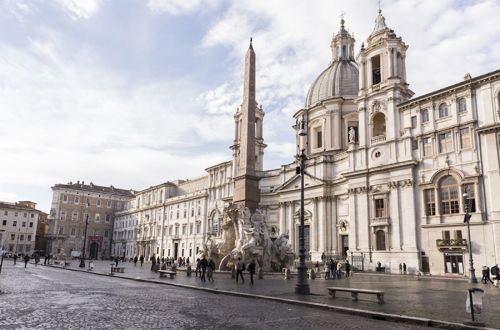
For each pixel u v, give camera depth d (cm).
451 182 4122
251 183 3522
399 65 5131
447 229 4059
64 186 10756
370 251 4744
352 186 5112
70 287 2042
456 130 4134
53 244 10331
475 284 2833
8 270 3638
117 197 11712
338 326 1084
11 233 10012
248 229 3325
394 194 4597
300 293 1773
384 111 4947
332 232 5675
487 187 3822
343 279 3209
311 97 7031
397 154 4678
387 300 1647
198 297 1695
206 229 7688
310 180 6062
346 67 6931
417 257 4222
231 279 2638
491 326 1084
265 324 1084
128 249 10419
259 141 7538
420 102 4525
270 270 3350
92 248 10950
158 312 1251
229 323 1086
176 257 8456
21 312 1196
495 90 3903
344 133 6388
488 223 3738
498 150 3788
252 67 3703
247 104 3647
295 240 6138
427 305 1489
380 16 5500
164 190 9406
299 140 7025
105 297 1627
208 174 8156
